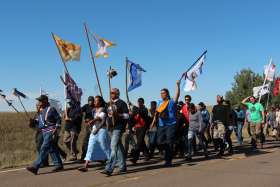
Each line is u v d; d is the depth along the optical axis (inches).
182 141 571.2
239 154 601.0
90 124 454.6
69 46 557.0
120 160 445.7
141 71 550.0
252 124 677.3
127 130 506.0
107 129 447.8
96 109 453.1
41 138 488.7
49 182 396.2
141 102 539.2
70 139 563.5
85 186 374.0
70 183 389.4
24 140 976.9
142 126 527.2
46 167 496.7
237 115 746.8
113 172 448.8
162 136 486.9
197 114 557.0
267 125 939.3
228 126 589.3
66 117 562.6
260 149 665.0
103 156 447.8
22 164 527.2
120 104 433.1
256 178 402.9
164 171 451.2
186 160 541.3
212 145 735.7
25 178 420.8
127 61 537.3
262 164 495.5
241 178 403.9
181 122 554.9
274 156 570.3
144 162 530.6
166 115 485.1
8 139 994.7
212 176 416.5
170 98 490.0
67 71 566.3
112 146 430.6
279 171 443.5
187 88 567.5
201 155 596.1
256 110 675.4
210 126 687.7
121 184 380.2
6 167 501.7
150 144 555.5
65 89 566.6
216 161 529.3
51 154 467.2
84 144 535.5
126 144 507.5
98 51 515.2
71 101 566.6
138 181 393.4
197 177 411.5
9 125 1368.1
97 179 407.5
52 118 455.8
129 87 538.6
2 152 695.1
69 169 475.2
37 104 500.4
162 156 585.6
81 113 561.9
